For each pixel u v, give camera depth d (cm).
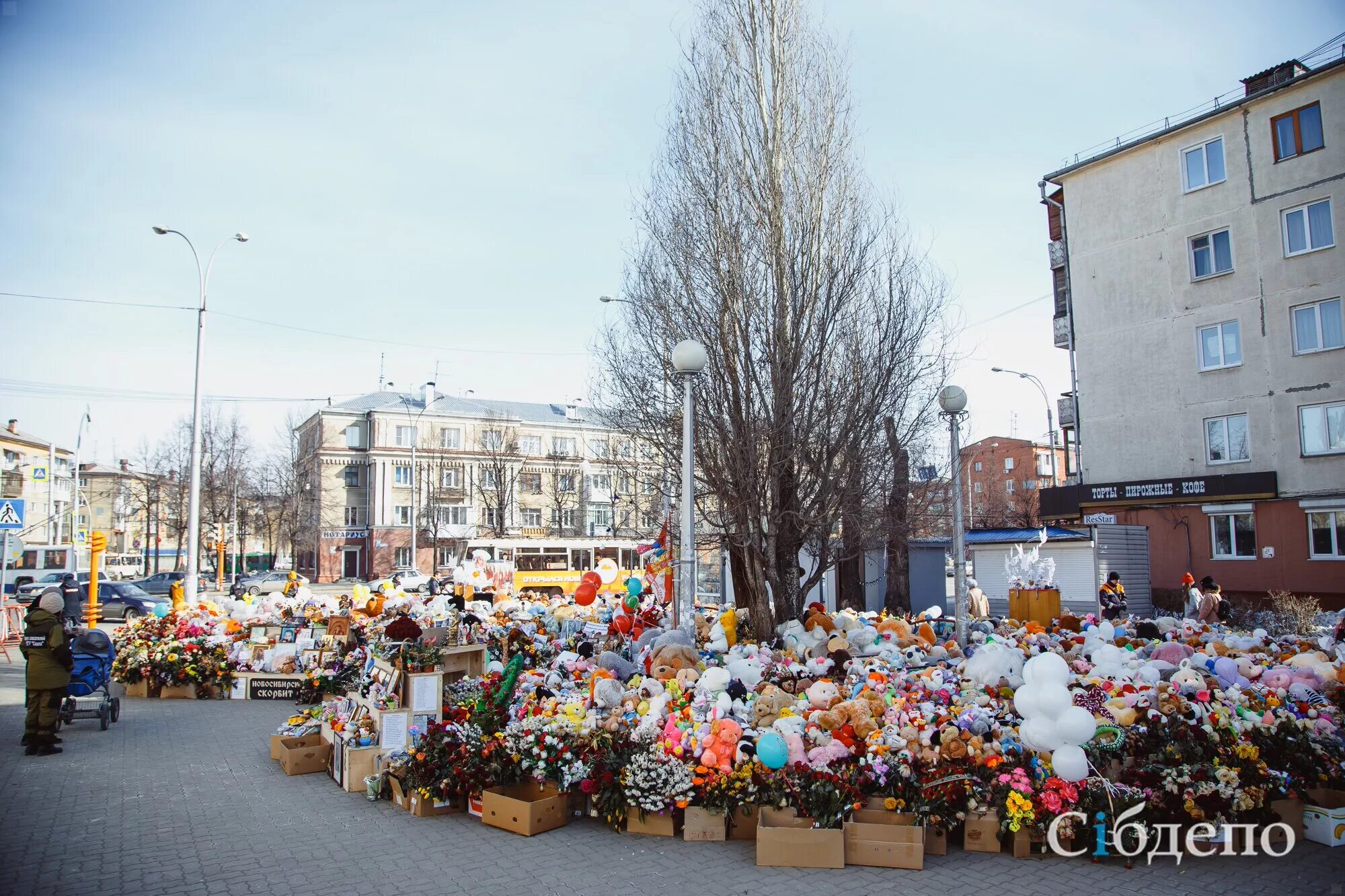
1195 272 3048
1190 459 3017
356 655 1281
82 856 670
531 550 3634
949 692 847
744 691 841
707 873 637
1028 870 643
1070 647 1127
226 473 5778
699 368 1005
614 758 741
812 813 675
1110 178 3272
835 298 1273
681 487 1104
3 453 6544
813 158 1326
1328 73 2723
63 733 1145
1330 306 2727
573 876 631
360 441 6550
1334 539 2670
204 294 2245
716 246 1274
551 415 7175
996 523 6012
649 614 1273
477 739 793
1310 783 726
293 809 802
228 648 1434
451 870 641
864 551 1323
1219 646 1079
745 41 1364
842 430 1227
